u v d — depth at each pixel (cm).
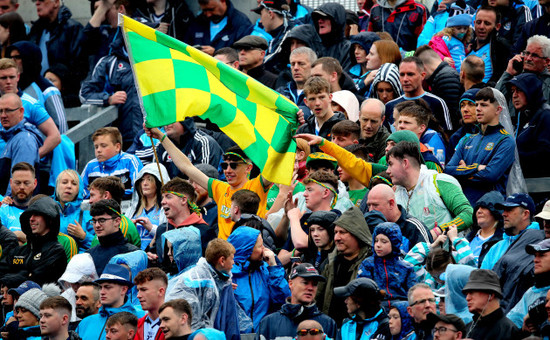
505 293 3597
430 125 4756
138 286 3556
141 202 4725
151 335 3538
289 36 5753
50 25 6322
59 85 6206
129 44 4050
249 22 6269
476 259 3819
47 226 4266
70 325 3938
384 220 3853
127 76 5794
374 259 3656
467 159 4462
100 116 5675
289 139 4041
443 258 3638
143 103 4016
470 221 4059
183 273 3697
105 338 3662
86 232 4641
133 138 5747
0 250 4334
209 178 4366
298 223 4019
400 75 4959
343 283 3753
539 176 4638
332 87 5197
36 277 4216
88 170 5059
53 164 5316
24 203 4716
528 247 3391
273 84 5600
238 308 3744
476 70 4947
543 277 3378
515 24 5591
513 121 4841
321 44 5772
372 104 4606
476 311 3212
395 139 4278
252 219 3997
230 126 4034
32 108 5244
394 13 5978
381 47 5369
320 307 3766
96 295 3878
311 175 4097
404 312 3394
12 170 4719
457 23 5616
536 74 4809
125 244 4134
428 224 4097
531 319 3206
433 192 4119
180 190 4106
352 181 4416
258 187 4272
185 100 4022
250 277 3816
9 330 3888
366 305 3475
